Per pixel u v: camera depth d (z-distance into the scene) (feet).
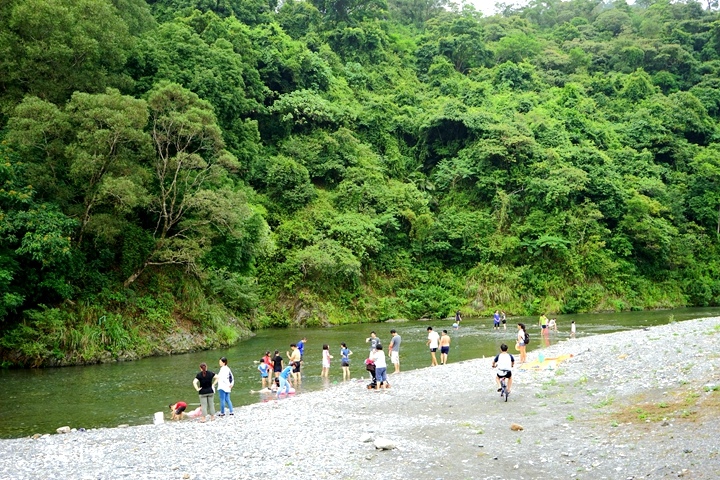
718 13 402.11
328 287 186.19
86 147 103.60
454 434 47.47
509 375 60.70
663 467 34.86
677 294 218.18
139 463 42.39
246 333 143.74
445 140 251.39
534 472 36.60
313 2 332.39
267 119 226.58
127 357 105.19
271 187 204.13
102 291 110.32
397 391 69.92
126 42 130.93
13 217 95.50
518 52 363.35
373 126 250.37
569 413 52.01
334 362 102.32
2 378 86.79
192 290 126.41
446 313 192.34
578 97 302.86
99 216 107.04
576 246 210.59
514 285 201.57
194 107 121.60
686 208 245.24
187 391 77.10
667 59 360.07
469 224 216.13
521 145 228.84
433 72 316.40
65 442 50.14
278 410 61.93
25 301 102.12
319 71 256.73
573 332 124.06
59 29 112.68
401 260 208.44
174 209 125.90
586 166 229.25
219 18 229.04
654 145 272.10
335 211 206.49
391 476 37.29
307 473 38.65
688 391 52.65
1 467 42.39
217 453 44.34
